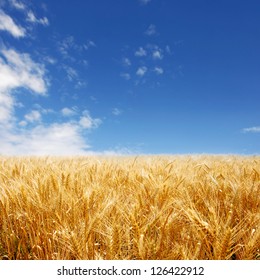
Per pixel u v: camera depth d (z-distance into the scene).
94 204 3.02
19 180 3.74
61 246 2.68
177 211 2.97
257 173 4.27
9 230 2.95
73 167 4.93
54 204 2.99
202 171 4.71
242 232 2.56
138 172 4.47
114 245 2.47
